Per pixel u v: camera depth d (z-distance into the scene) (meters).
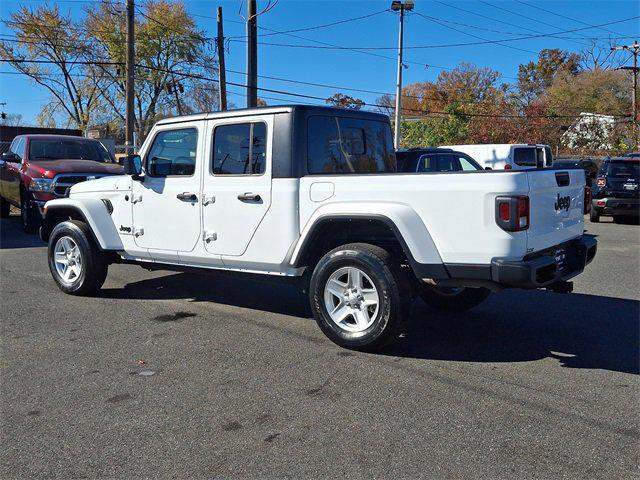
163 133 6.27
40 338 5.55
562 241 5.19
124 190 6.66
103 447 3.49
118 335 5.65
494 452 3.40
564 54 74.12
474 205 4.53
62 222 7.21
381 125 6.38
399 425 3.74
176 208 6.18
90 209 6.84
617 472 3.18
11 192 13.75
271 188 5.44
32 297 7.16
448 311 6.57
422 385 4.39
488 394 4.22
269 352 5.14
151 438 3.59
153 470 3.23
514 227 4.39
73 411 3.97
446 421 3.79
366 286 5.10
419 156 12.04
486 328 5.93
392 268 4.88
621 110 53.62
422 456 3.36
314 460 3.32
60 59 44.88
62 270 7.39
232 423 3.78
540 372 4.68
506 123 42.91
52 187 11.88
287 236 5.39
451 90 69.94
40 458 3.37
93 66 44.03
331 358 4.99
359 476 3.15
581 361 4.94
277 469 3.23
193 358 5.00
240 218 5.68
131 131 23.84
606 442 3.52
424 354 5.10
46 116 47.12
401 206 4.82
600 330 5.86
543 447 3.46
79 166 12.33
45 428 3.73
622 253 10.91
